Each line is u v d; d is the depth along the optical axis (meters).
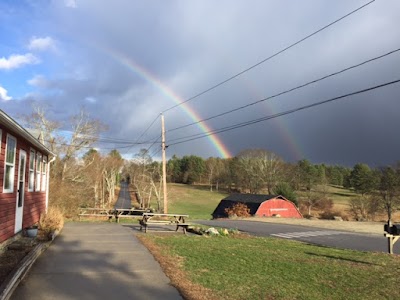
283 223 29.39
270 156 78.69
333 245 15.93
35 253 8.84
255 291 6.79
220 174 102.19
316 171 75.94
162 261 8.92
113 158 72.25
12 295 6.02
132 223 20.53
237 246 12.52
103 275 7.46
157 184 64.75
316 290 7.18
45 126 41.81
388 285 7.93
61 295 6.12
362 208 54.66
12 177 10.71
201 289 6.74
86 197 43.25
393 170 54.88
